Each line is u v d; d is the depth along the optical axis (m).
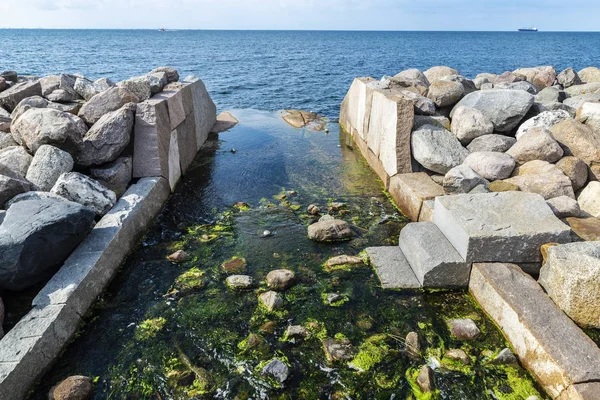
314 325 3.95
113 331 3.85
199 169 8.39
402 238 5.09
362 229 5.88
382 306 4.21
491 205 4.64
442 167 6.51
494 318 3.88
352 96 10.97
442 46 76.62
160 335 3.82
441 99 8.20
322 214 6.36
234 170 8.34
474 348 3.64
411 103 6.89
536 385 3.23
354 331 3.88
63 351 3.58
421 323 3.97
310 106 16.42
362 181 7.78
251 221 6.12
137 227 5.38
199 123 9.76
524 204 4.56
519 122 7.43
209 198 6.94
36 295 3.89
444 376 3.36
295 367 3.47
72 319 3.74
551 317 3.44
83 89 7.90
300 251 5.29
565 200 5.02
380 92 8.16
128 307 4.18
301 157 9.20
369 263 4.96
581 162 5.75
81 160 5.89
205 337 3.81
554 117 6.82
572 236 4.31
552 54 52.72
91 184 5.24
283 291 4.48
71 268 4.12
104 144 6.00
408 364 3.49
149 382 3.32
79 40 97.31
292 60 40.41
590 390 2.82
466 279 4.34
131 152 6.62
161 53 50.81
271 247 5.38
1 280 3.75
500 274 4.03
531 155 6.03
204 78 24.75
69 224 4.17
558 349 3.11
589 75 12.35
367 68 32.94
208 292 4.44
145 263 4.95
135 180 6.55
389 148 7.21
